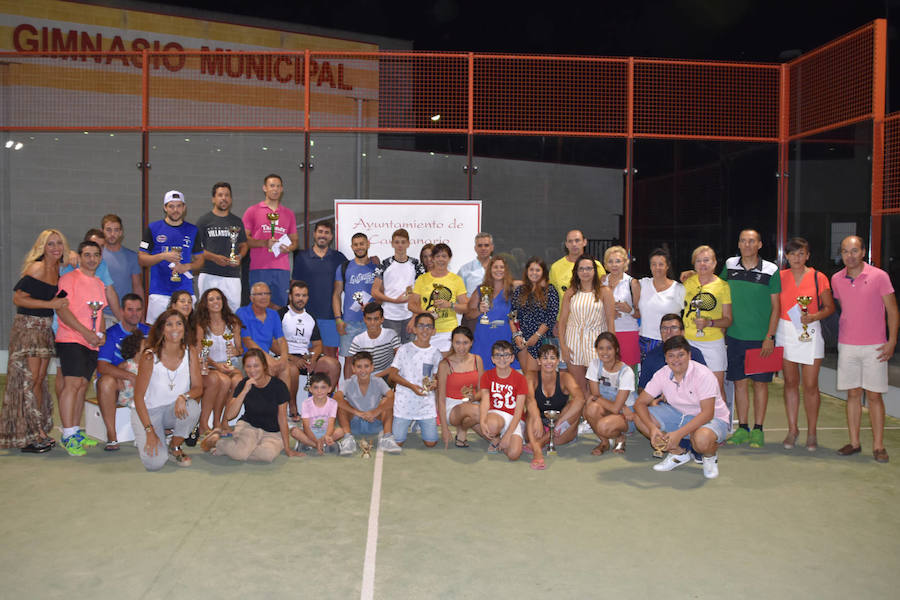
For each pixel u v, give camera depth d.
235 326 6.37
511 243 8.71
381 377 6.52
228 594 3.26
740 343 6.16
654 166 8.95
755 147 9.15
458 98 8.70
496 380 5.86
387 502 4.57
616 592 3.30
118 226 7.24
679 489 4.91
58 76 8.88
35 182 8.91
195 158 8.82
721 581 3.44
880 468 5.46
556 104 8.77
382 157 8.70
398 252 7.25
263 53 8.52
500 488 4.91
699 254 6.04
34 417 5.73
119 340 6.04
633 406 5.93
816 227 8.70
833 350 8.61
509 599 3.23
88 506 4.46
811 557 3.73
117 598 3.22
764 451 5.99
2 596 3.23
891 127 7.58
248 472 5.27
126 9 10.78
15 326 5.72
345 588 3.32
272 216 7.31
